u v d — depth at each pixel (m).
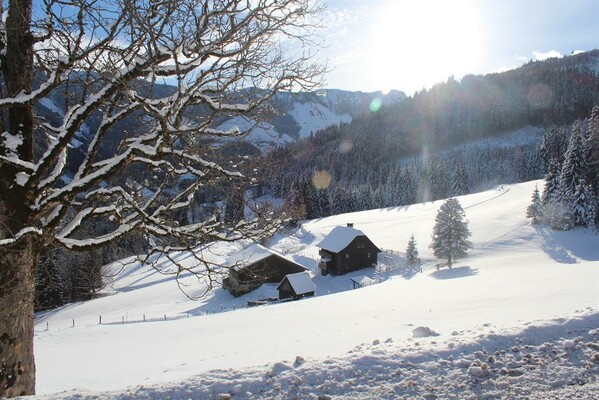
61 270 39.03
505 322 8.80
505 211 62.78
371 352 6.10
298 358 6.05
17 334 5.90
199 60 5.80
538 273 24.97
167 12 4.93
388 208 93.69
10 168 5.81
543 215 53.72
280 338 14.52
